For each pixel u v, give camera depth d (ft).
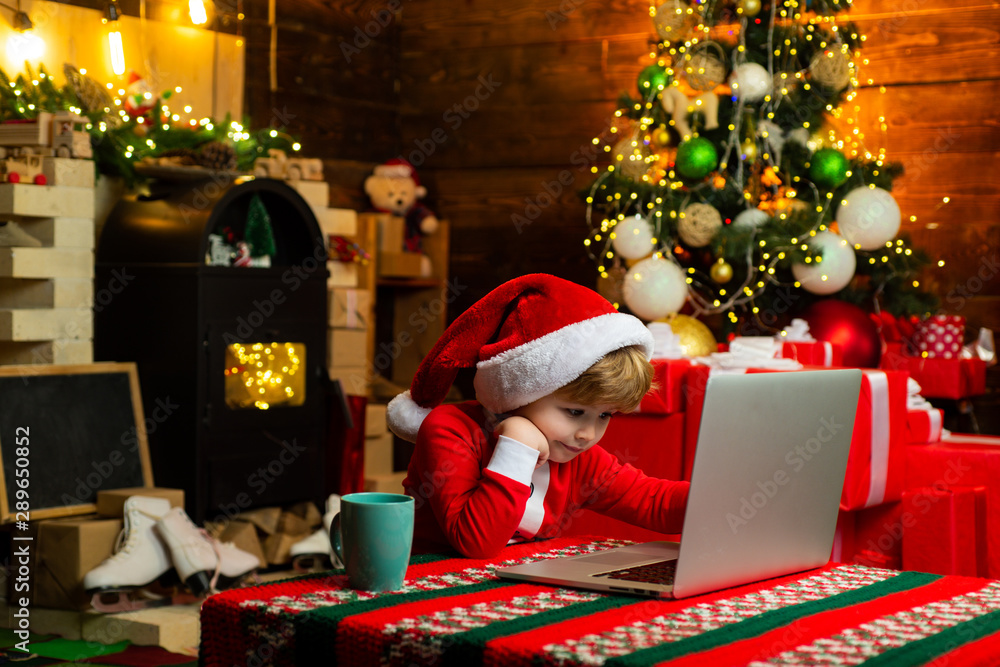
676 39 10.76
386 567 3.24
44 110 10.14
